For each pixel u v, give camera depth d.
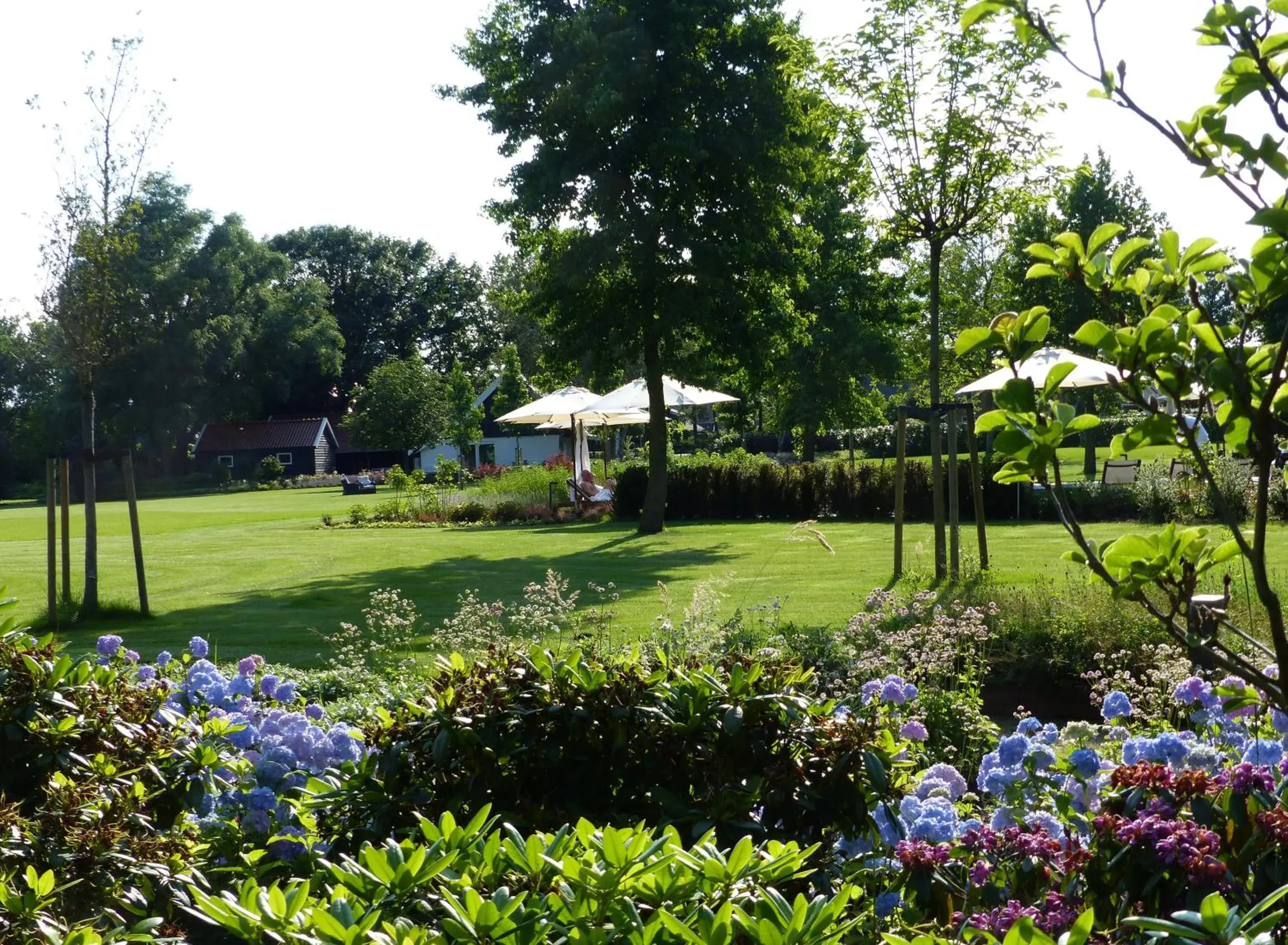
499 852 2.19
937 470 12.80
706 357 23.95
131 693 4.12
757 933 1.82
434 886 2.21
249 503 48.50
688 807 3.40
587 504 29.77
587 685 3.58
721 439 51.84
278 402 83.12
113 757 3.78
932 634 7.06
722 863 2.06
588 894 1.97
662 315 22.55
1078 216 32.53
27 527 32.97
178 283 64.44
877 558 16.22
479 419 62.22
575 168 21.94
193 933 3.28
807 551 18.02
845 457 51.31
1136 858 2.51
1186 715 5.41
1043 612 8.10
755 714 3.48
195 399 68.94
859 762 3.36
